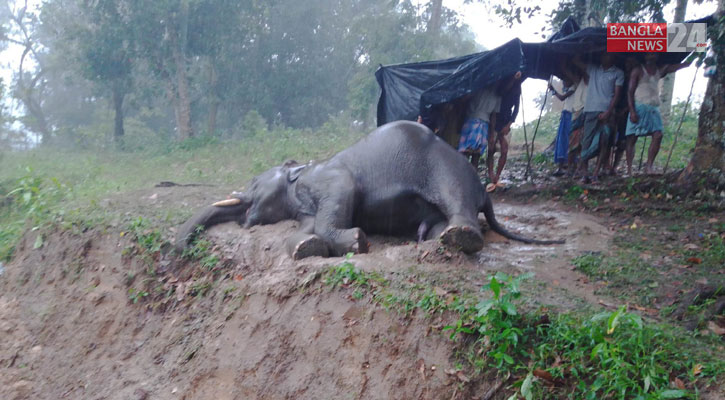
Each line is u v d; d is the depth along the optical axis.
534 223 7.51
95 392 5.91
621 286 5.32
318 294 5.10
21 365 6.76
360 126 26.31
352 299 4.90
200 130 30.03
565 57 9.14
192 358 5.59
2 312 7.64
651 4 9.20
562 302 4.73
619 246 6.40
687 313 4.61
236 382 5.16
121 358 6.15
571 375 3.77
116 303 6.76
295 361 4.94
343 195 6.18
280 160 13.84
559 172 9.91
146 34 21.77
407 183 6.27
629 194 8.12
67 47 24.77
